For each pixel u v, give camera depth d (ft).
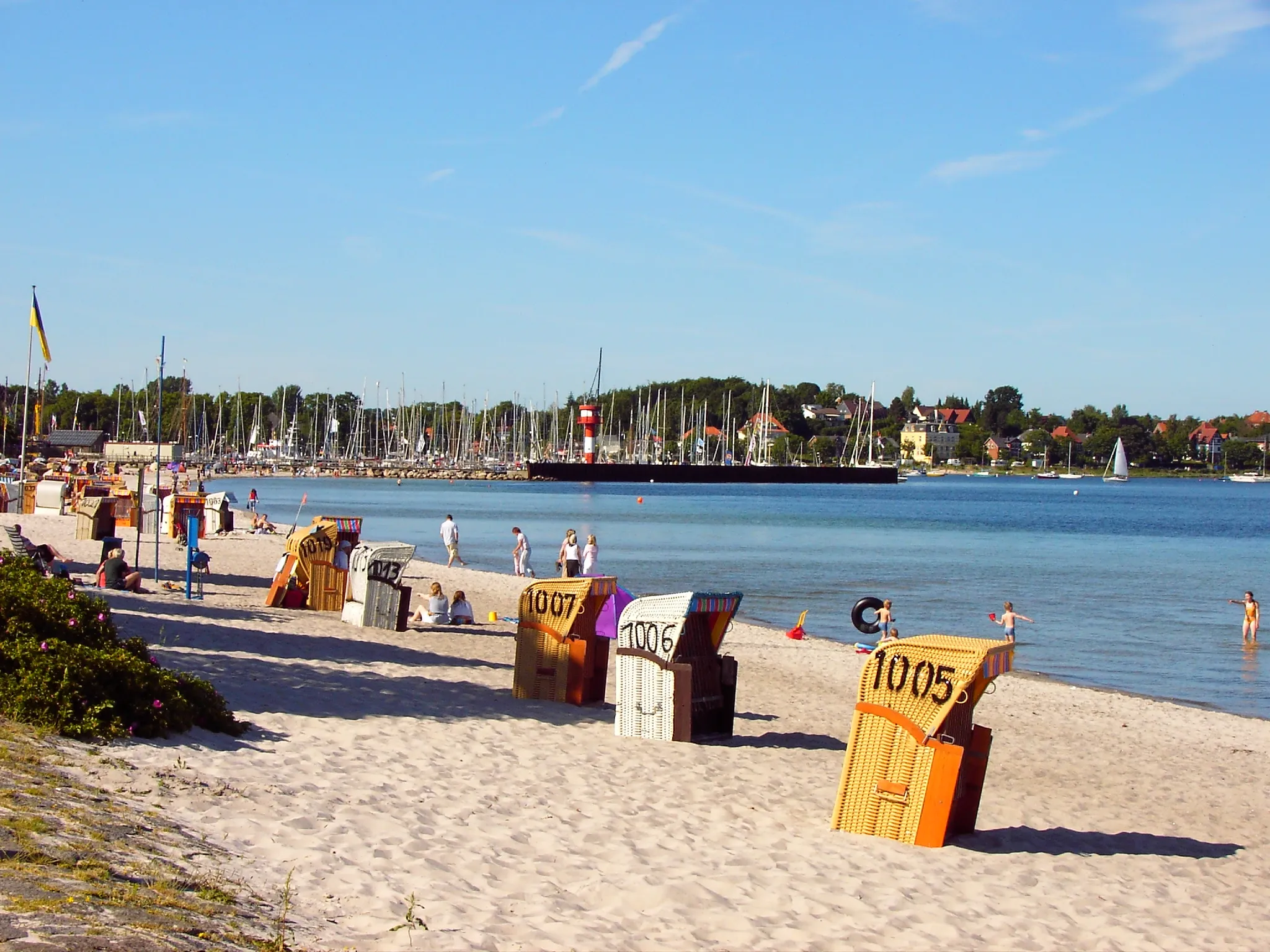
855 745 37.04
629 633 50.14
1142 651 103.04
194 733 38.11
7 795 26.68
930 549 220.43
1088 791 49.88
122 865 23.68
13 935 18.37
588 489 527.81
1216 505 501.15
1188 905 33.42
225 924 21.58
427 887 26.68
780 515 338.95
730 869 31.42
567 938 24.59
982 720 67.10
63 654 35.40
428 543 209.67
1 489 187.52
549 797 37.27
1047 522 332.60
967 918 29.55
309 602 87.97
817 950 25.99
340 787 34.65
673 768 43.86
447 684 58.59
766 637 98.73
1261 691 85.05
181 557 126.52
